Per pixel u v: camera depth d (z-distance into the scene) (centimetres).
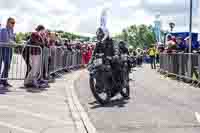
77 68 2036
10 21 961
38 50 1012
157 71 2148
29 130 556
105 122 635
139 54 3022
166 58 1775
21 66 1022
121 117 681
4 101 779
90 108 773
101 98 819
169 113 727
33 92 941
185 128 594
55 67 1395
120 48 933
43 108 733
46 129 568
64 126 594
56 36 1505
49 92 966
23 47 998
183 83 1373
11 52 964
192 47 1588
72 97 909
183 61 1429
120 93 921
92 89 802
